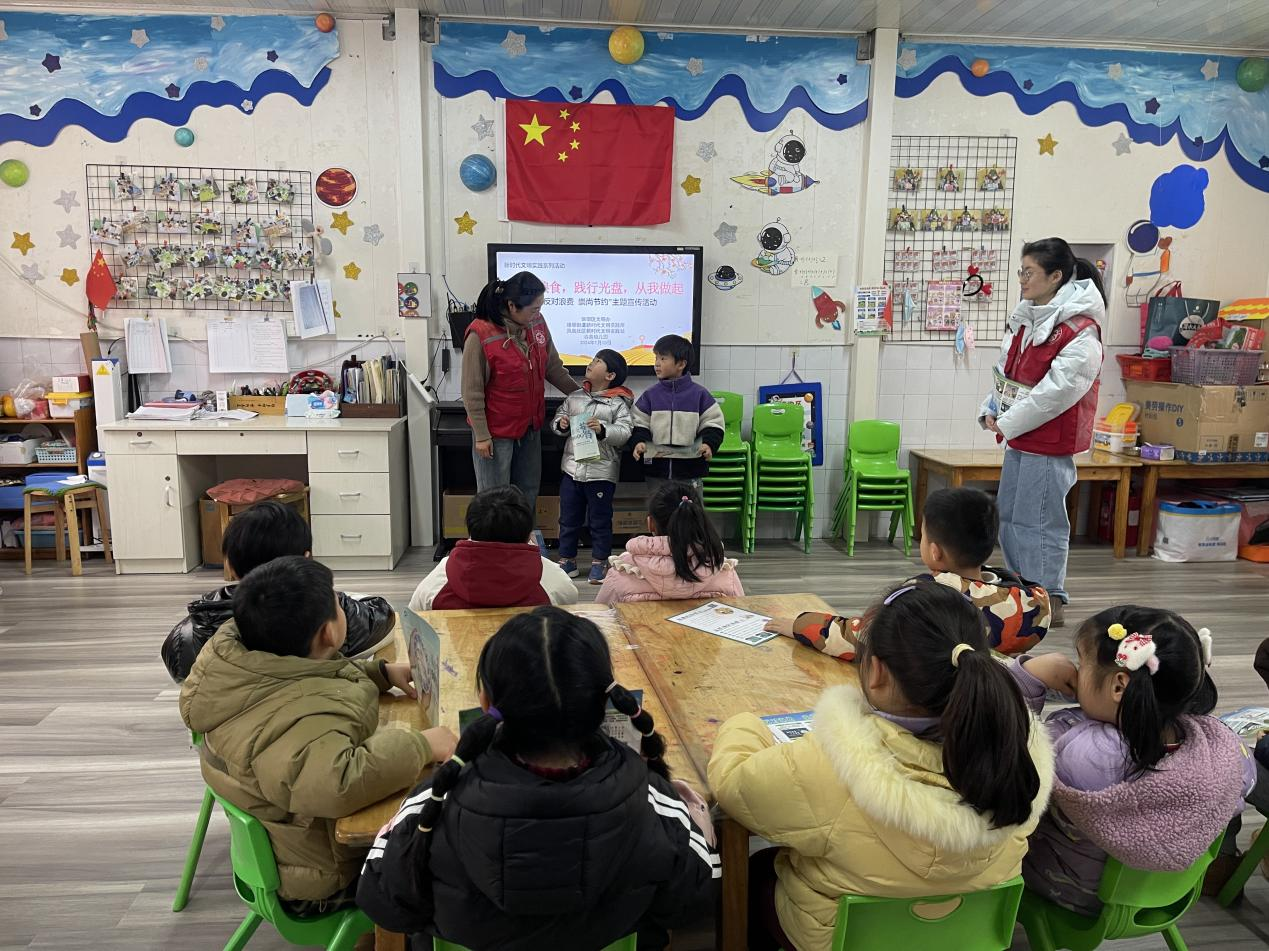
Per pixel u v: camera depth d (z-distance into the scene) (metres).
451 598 2.30
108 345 5.09
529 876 1.07
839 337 5.53
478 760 1.13
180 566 4.80
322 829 1.48
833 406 5.60
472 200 5.16
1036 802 1.23
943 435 5.72
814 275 5.44
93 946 1.99
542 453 5.28
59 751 2.87
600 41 5.07
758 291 5.43
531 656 1.10
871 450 5.44
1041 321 3.77
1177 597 4.55
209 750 1.55
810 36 5.18
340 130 5.05
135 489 4.70
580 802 1.08
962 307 5.57
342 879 1.51
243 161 5.02
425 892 1.16
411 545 5.36
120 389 4.86
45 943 2.00
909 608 1.29
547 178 5.13
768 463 5.34
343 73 4.99
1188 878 1.57
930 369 5.64
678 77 5.16
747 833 1.50
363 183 5.11
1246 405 5.18
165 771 2.76
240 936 1.79
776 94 5.23
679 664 1.93
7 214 4.95
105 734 2.98
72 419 4.93
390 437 4.81
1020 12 4.82
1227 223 5.66
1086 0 4.62
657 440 4.75
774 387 5.52
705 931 1.91
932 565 2.15
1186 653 1.43
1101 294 3.76
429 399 5.16
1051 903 1.63
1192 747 1.47
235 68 4.93
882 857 1.26
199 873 2.26
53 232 4.98
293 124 5.02
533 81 5.08
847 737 1.26
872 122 5.22
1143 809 1.44
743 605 2.35
